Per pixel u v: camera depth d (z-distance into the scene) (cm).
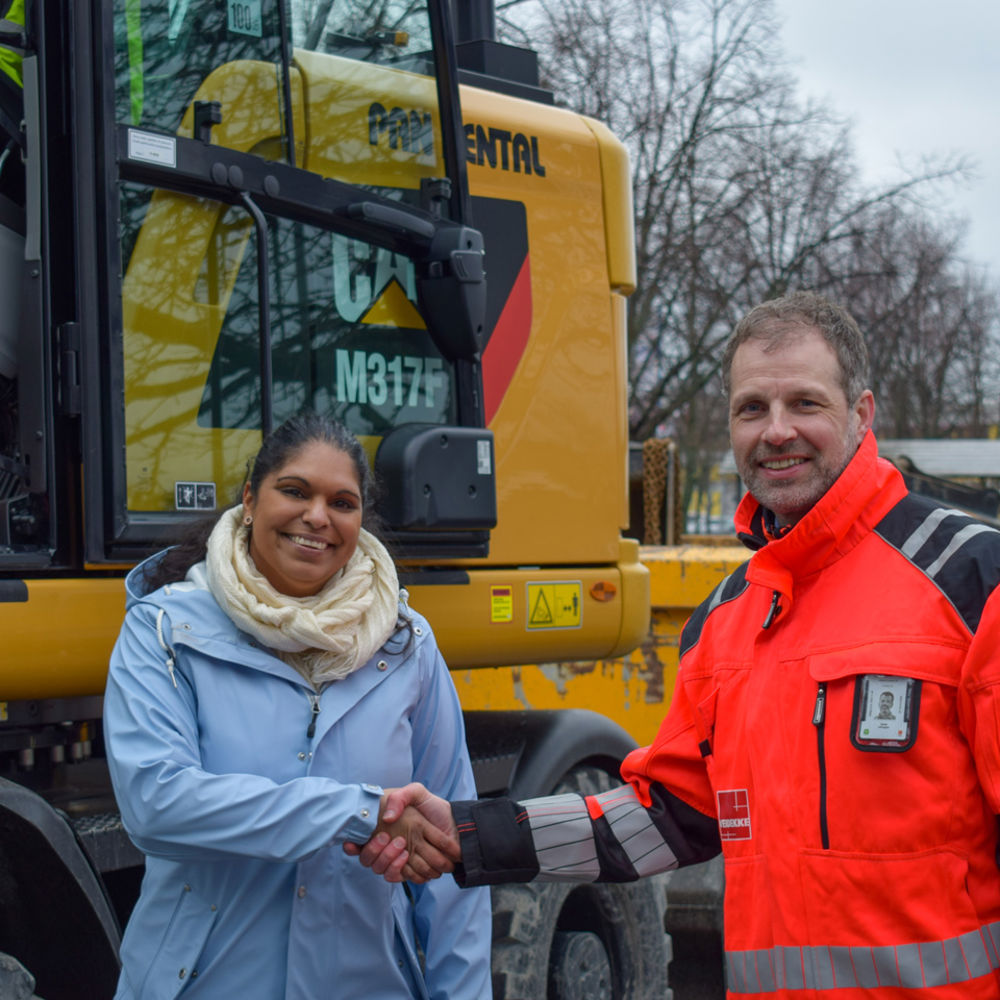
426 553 315
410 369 319
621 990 381
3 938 264
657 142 1547
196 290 272
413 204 326
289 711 206
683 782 215
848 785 182
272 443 213
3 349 253
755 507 212
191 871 206
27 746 267
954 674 180
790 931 185
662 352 1698
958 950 177
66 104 254
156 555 226
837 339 198
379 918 211
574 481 376
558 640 362
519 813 218
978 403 3431
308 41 308
